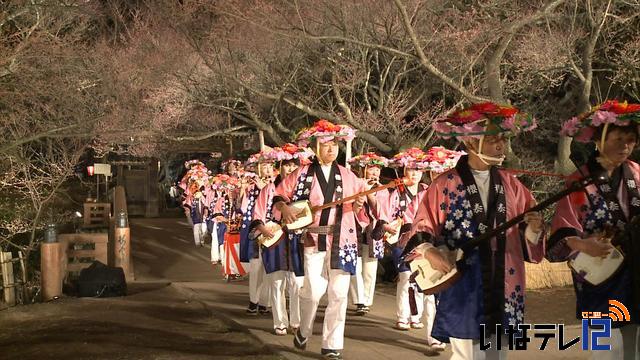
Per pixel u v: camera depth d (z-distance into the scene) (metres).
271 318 8.39
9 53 12.24
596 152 4.19
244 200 8.72
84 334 7.80
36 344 7.33
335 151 6.25
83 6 14.16
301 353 6.42
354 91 14.72
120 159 31.19
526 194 4.15
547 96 15.96
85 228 19.16
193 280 13.21
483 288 3.91
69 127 14.10
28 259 15.52
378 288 11.50
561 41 11.82
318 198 6.18
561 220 4.02
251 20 12.06
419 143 13.23
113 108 16.19
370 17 12.62
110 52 16.09
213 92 16.92
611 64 13.11
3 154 15.02
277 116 15.62
